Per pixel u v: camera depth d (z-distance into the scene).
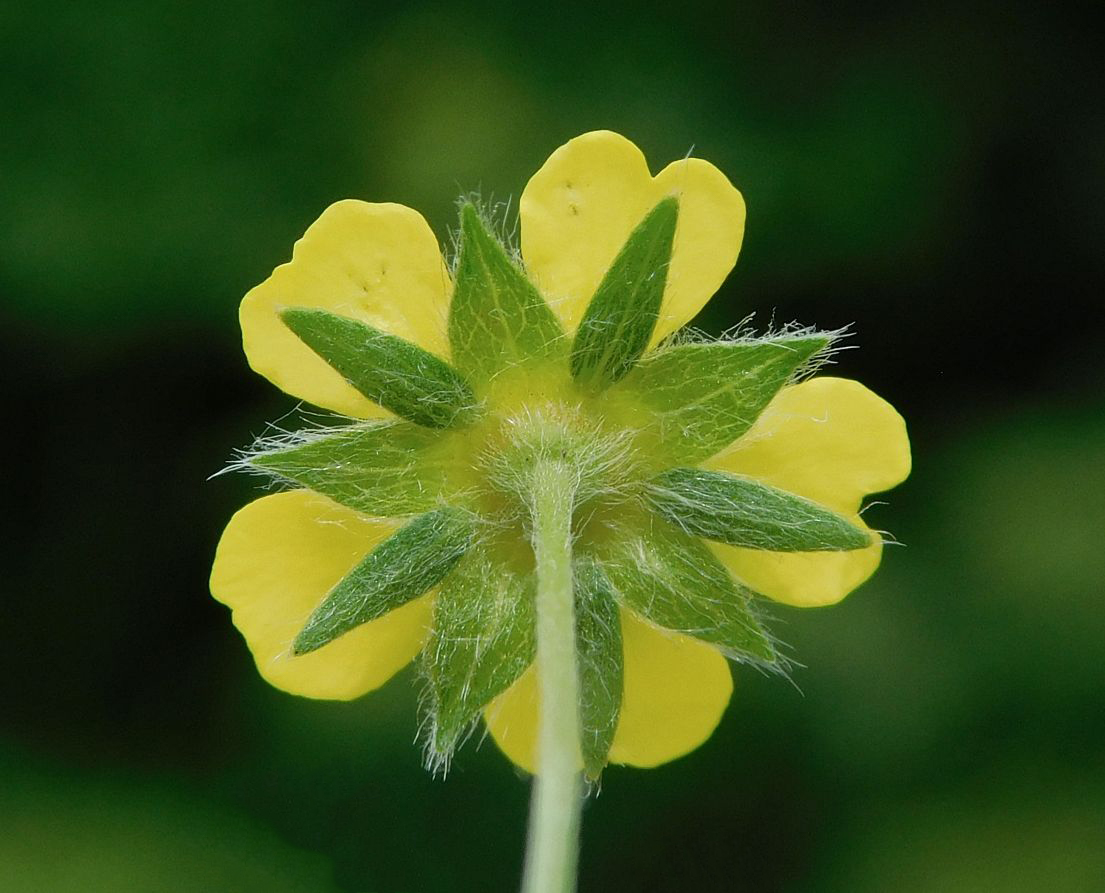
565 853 0.10
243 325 0.11
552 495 0.11
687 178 0.11
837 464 0.11
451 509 0.11
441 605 0.11
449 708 0.11
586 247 0.11
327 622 0.11
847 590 0.11
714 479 0.11
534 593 0.11
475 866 0.18
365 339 0.11
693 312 0.11
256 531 0.11
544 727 0.10
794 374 0.11
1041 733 0.18
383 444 0.11
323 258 0.11
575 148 0.11
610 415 0.11
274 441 0.11
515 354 0.11
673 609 0.11
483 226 0.11
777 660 0.11
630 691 0.11
